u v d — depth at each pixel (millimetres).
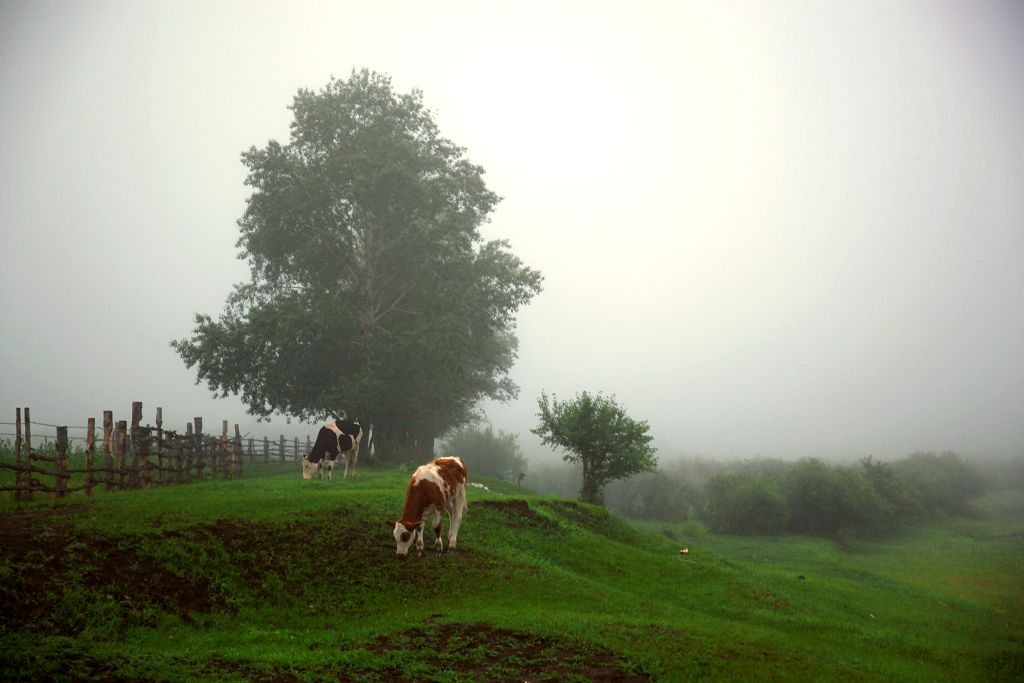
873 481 54531
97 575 11273
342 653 10297
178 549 12859
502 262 48812
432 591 14703
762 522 48969
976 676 15672
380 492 21188
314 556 14656
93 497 17797
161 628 10516
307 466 27172
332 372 45125
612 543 23156
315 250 43188
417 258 46531
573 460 34750
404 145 45062
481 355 52781
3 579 10156
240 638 10648
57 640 8867
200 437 28359
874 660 15305
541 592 16156
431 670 10234
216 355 41969
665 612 16547
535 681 10492
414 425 53875
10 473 22344
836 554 40938
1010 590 30688
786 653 14102
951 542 46438
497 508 22344
